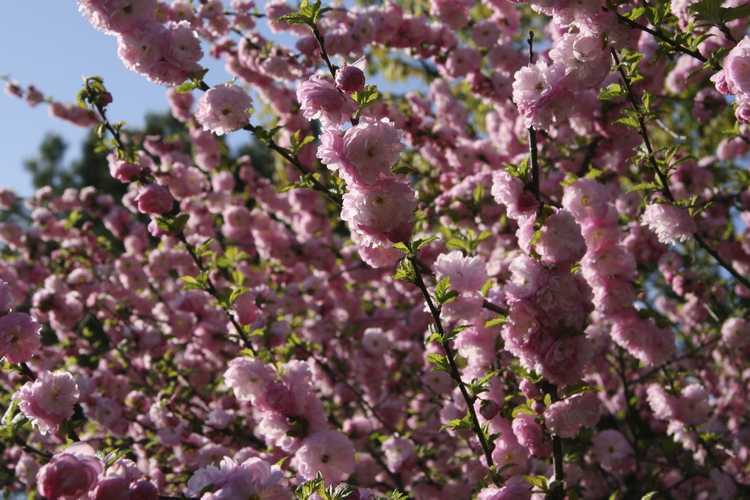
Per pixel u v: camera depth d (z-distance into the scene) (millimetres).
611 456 5094
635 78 3578
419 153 7512
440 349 4410
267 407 3236
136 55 3629
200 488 2598
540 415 3115
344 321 6738
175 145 7023
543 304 2832
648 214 3938
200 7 5773
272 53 5746
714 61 3131
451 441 5719
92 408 5398
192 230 6918
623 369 5770
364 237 2771
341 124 2969
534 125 3074
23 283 7414
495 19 6293
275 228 7020
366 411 6316
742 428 5949
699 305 6137
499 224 5426
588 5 2982
